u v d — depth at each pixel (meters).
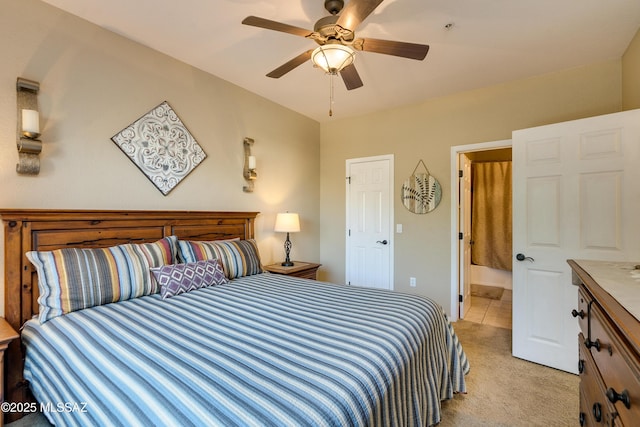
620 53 2.47
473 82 3.04
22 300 1.78
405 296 1.99
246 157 3.29
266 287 2.24
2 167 1.77
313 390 0.91
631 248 2.08
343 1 1.75
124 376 1.02
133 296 1.91
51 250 1.89
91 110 2.13
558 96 2.79
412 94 3.36
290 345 1.21
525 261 2.52
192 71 2.78
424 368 1.48
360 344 1.23
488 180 4.89
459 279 3.46
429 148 3.53
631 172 2.08
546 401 1.95
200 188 2.85
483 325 3.29
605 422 0.92
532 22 2.07
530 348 2.49
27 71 1.86
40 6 1.91
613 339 0.86
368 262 4.00
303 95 3.45
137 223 2.32
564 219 2.34
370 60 2.60
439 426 1.71
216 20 2.11
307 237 4.20
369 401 0.96
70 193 2.03
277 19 2.09
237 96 3.20
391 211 3.81
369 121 4.02
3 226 1.74
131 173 2.35
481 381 2.19
